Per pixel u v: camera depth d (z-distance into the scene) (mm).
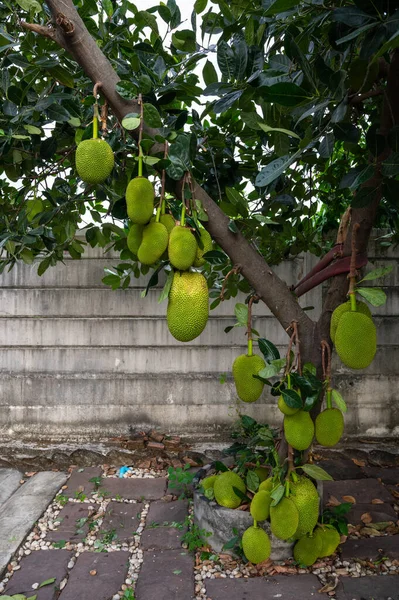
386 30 1350
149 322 4734
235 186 3221
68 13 1787
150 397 4738
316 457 4402
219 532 2830
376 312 4656
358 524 3230
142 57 2320
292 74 1964
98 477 4012
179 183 1864
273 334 4727
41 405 4742
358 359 1760
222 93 1946
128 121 1657
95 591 2578
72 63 2604
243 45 1863
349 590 2541
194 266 1830
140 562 2852
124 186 2918
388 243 4438
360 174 1558
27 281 4715
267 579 2646
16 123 2486
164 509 3473
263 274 2234
